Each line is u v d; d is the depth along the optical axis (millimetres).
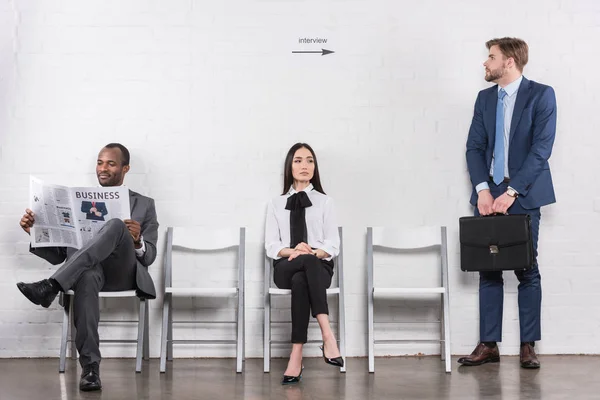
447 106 4391
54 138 4285
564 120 4391
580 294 4363
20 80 4281
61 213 3566
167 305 3893
